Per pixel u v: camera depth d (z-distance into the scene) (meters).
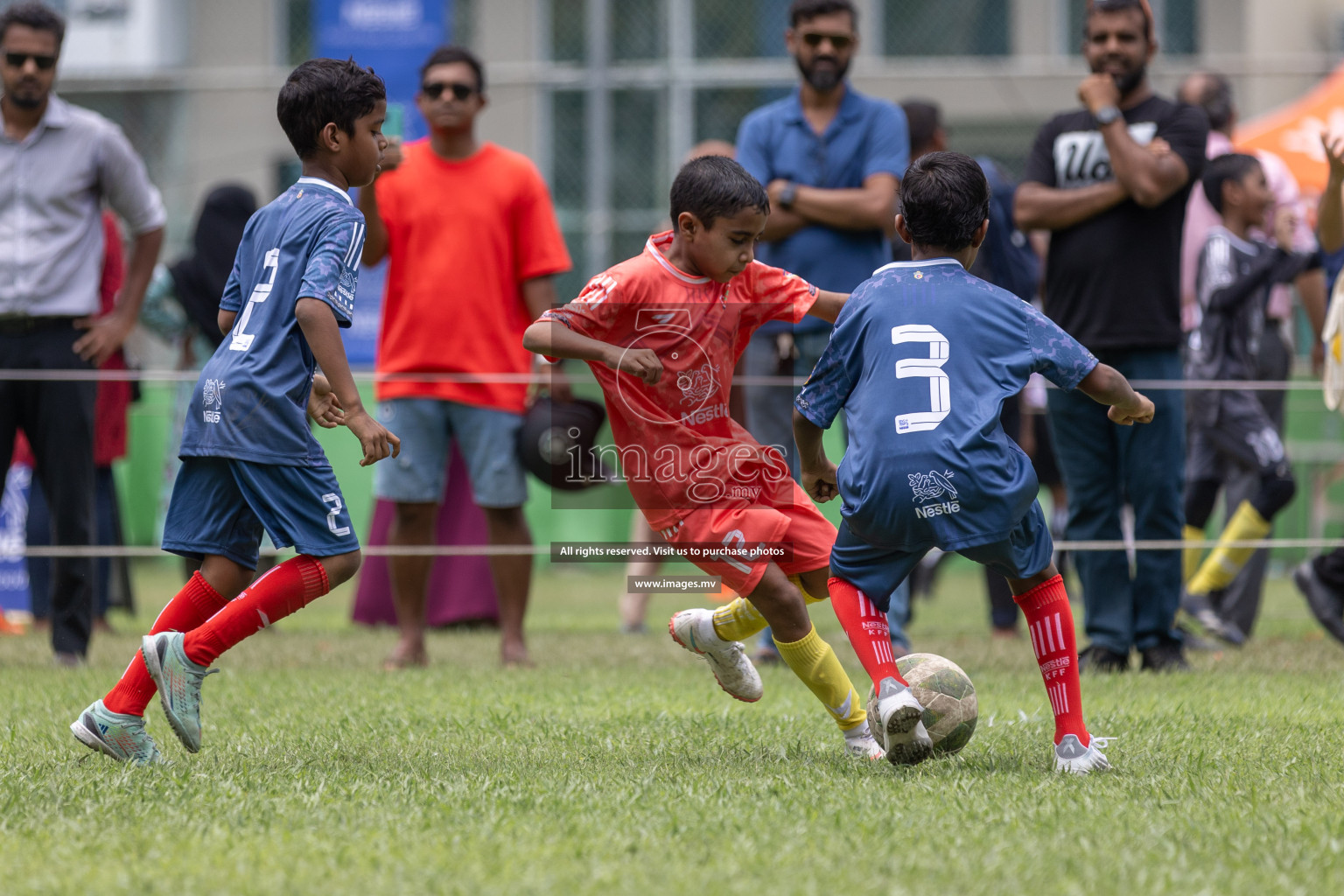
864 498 11.12
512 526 20.83
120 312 20.52
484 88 21.02
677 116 41.47
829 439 34.91
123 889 7.67
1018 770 11.53
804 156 20.66
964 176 11.67
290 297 11.80
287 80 12.51
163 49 50.12
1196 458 24.69
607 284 12.28
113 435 25.88
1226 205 23.33
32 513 27.09
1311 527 38.97
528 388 21.58
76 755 12.09
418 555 20.66
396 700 16.20
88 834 8.93
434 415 20.56
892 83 50.31
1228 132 27.33
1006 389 11.17
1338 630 21.97
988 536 10.95
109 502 26.23
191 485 12.03
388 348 20.72
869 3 50.75
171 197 47.56
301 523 11.73
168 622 11.97
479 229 20.48
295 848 8.53
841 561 11.77
